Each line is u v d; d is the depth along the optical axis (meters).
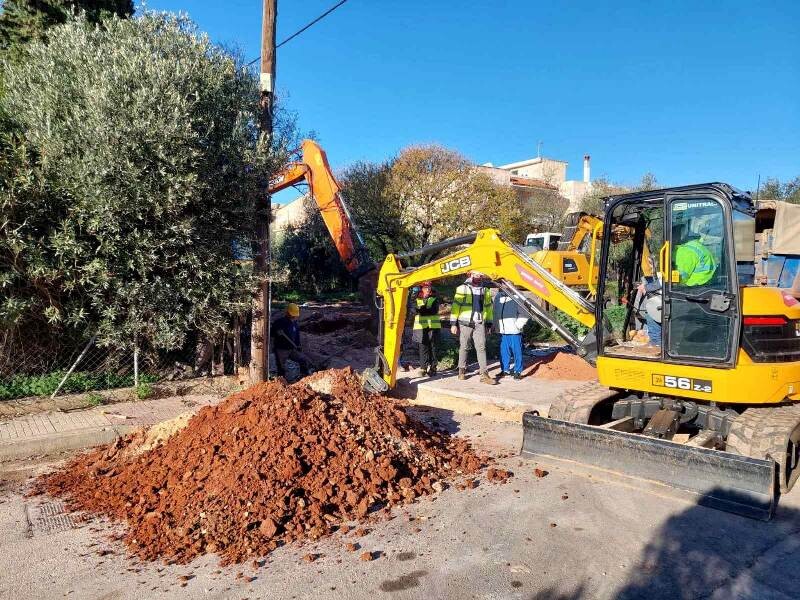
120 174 7.38
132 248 7.74
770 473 4.56
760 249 13.04
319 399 5.83
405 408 8.77
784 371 5.21
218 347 9.40
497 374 10.26
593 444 5.61
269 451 5.06
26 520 4.84
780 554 4.11
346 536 4.46
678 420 5.75
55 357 8.35
